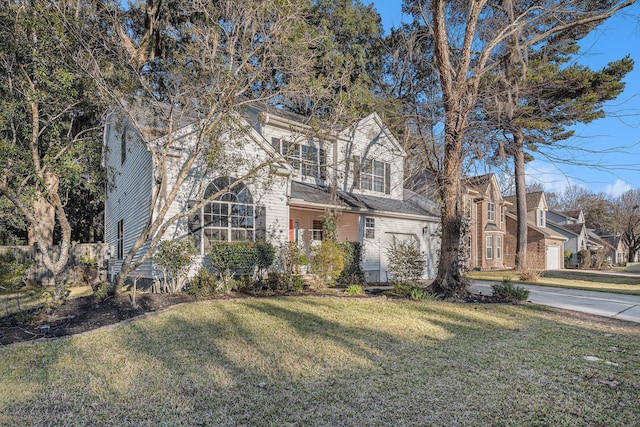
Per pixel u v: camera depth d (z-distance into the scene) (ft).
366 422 10.50
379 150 54.19
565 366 15.28
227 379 13.56
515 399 12.04
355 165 49.55
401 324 22.49
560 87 48.21
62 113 25.43
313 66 34.30
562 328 22.49
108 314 23.34
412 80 44.98
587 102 48.75
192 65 29.19
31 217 24.31
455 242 34.42
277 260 37.78
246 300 28.58
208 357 15.93
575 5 34.42
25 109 25.00
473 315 25.70
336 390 12.66
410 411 11.17
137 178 38.19
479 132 35.04
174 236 32.63
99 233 81.61
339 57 33.68
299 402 11.73
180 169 33.45
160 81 33.40
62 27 24.18
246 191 36.58
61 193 50.26
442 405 11.57
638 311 29.12
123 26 34.50
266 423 10.43
